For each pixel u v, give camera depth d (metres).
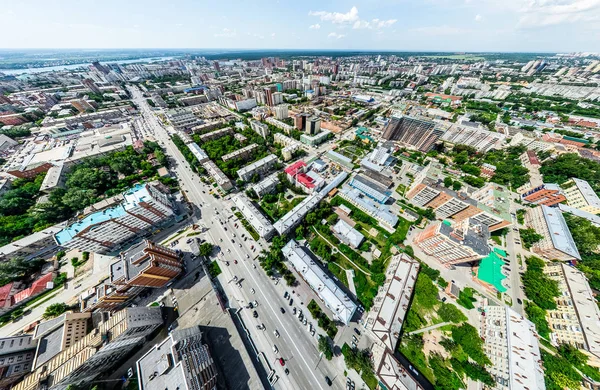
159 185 148.12
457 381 73.25
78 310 88.88
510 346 73.06
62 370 60.16
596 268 100.50
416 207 139.88
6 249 100.81
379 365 72.06
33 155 176.62
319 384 73.75
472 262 109.19
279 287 99.19
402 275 94.88
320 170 170.88
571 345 79.38
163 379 60.22
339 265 107.44
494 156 188.50
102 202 128.88
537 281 96.12
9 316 87.56
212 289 96.69
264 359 78.88
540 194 136.38
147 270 84.25
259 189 144.50
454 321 87.38
